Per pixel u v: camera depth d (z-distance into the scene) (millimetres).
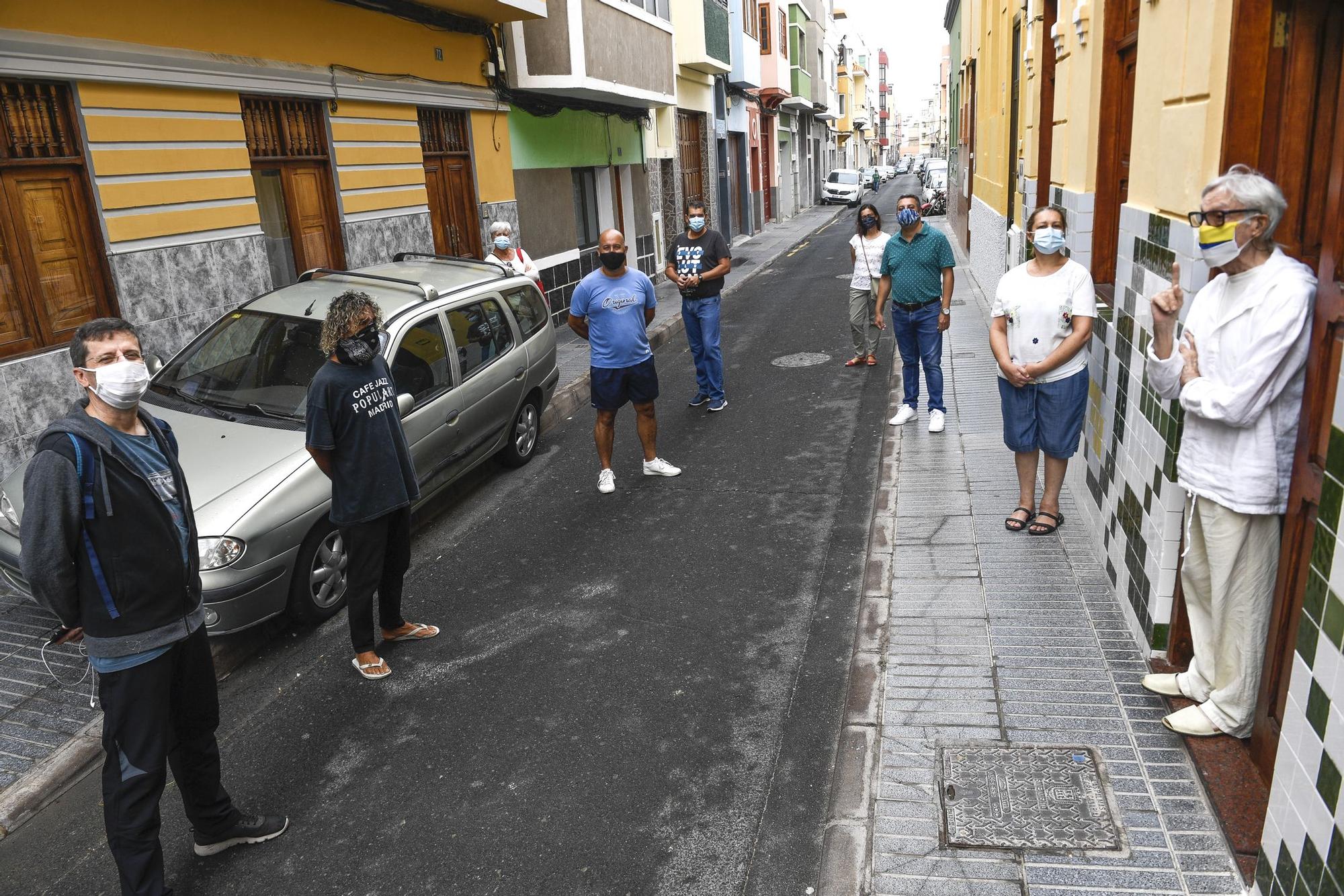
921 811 3211
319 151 8930
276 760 3938
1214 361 3041
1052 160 6953
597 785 3646
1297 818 2357
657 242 19188
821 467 7199
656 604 5129
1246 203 2727
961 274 17219
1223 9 3240
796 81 35688
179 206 7160
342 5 9055
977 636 4324
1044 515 5430
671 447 7996
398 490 4430
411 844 3383
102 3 6449
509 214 12578
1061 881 2846
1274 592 3117
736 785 3604
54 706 4277
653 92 15406
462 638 4887
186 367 5898
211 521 4520
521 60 12406
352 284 6598
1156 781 3244
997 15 13312
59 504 2723
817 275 18859
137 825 2969
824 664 4434
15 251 6008
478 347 6859
